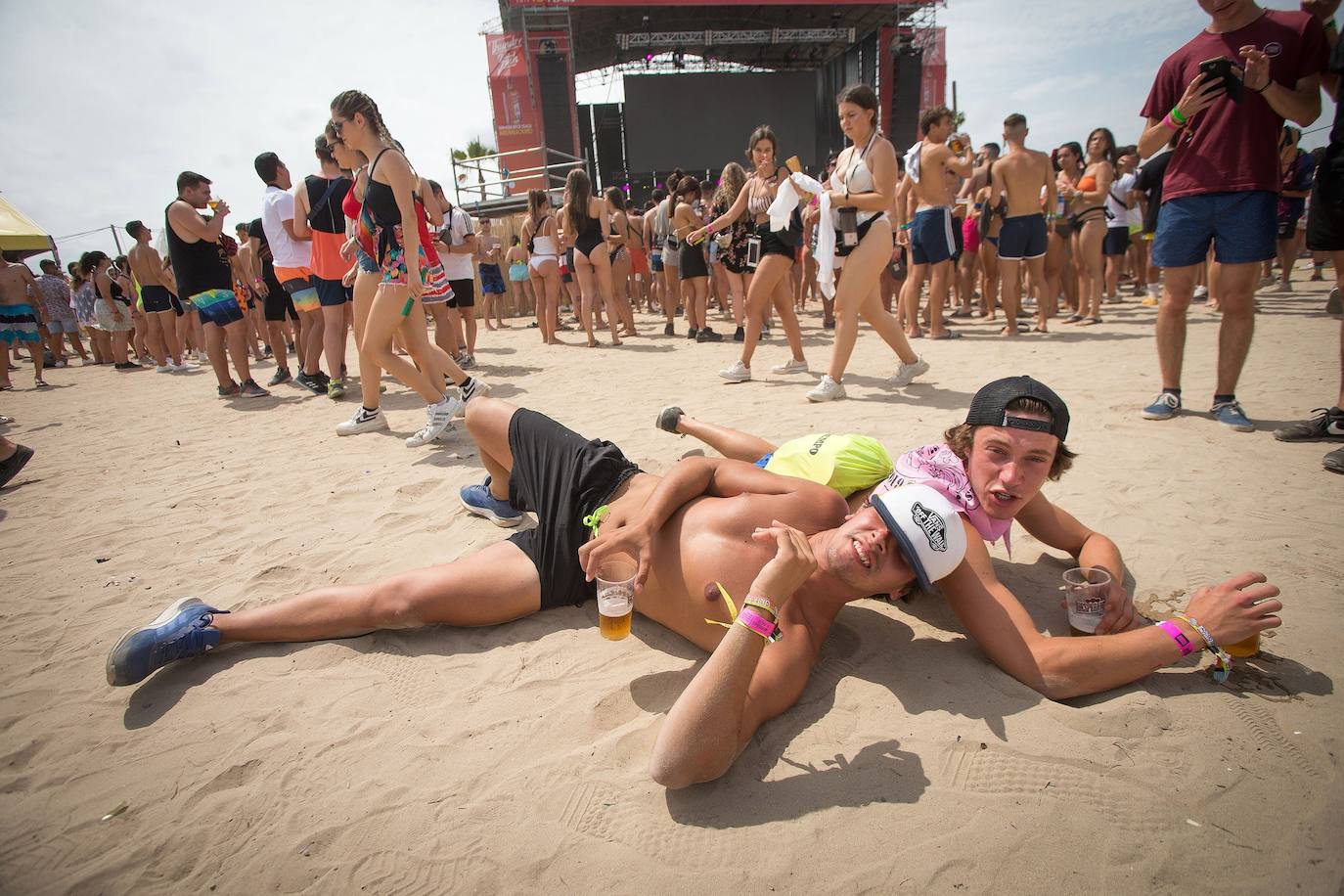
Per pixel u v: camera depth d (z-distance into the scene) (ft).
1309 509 9.96
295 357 35.63
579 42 102.32
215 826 5.79
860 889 4.86
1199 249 13.43
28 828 5.86
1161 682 6.73
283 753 6.55
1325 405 14.69
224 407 23.04
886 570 6.36
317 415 20.43
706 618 7.24
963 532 6.18
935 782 5.70
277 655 8.04
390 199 15.01
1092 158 27.25
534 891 5.03
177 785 6.24
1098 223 27.09
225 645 8.32
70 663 8.22
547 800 5.82
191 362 38.22
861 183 16.90
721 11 96.12
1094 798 5.44
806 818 5.46
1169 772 5.63
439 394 16.53
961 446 7.20
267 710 7.14
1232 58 12.48
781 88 102.22
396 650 8.05
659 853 5.26
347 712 7.07
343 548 10.91
